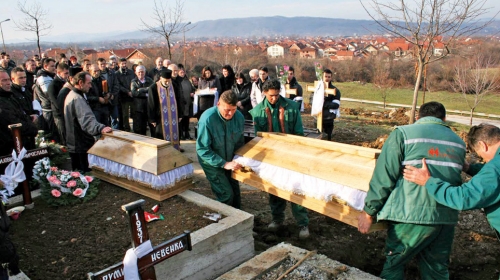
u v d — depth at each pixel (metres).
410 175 3.10
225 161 4.59
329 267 3.51
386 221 3.45
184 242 2.64
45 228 4.37
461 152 3.21
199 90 8.86
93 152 5.47
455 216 3.23
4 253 2.92
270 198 5.00
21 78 6.41
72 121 5.56
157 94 7.48
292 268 3.50
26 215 4.68
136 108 8.41
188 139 9.40
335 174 3.86
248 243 4.32
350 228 5.25
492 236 5.23
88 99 6.79
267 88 4.75
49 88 6.30
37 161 5.00
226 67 9.33
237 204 5.23
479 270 4.63
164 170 4.71
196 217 4.37
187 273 3.70
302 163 4.18
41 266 3.67
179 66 9.10
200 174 6.85
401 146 3.19
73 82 5.52
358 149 3.91
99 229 4.32
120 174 5.12
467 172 3.60
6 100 5.04
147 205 4.73
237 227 4.14
